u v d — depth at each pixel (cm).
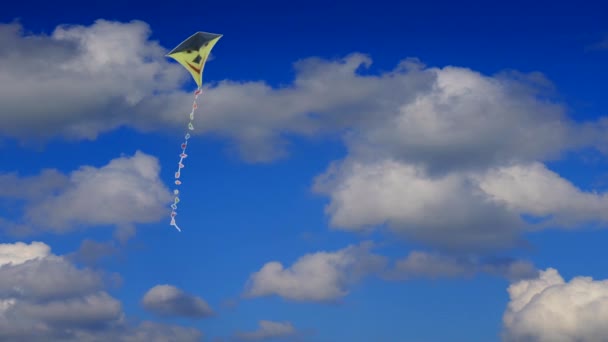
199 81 13988
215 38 13462
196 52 13662
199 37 13462
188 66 13900
